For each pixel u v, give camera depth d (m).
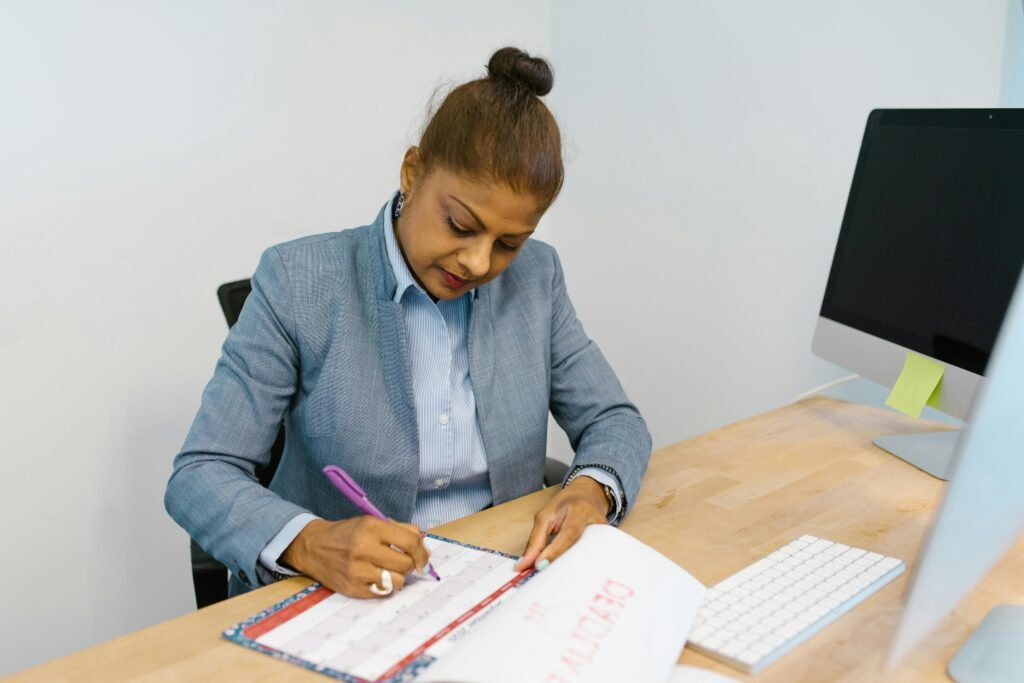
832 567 0.90
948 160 1.20
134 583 1.88
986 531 0.57
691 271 2.03
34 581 1.76
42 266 1.68
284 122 1.93
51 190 1.66
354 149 2.04
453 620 0.79
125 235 1.76
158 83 1.75
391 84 2.08
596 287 2.28
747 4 1.80
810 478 1.17
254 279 1.15
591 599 0.75
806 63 1.73
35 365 1.70
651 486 1.15
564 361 1.30
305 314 1.11
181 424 1.90
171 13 1.75
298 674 0.72
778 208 1.83
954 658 0.73
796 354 1.85
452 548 0.95
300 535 0.90
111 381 1.79
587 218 2.26
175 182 1.80
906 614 0.56
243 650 0.76
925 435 1.31
